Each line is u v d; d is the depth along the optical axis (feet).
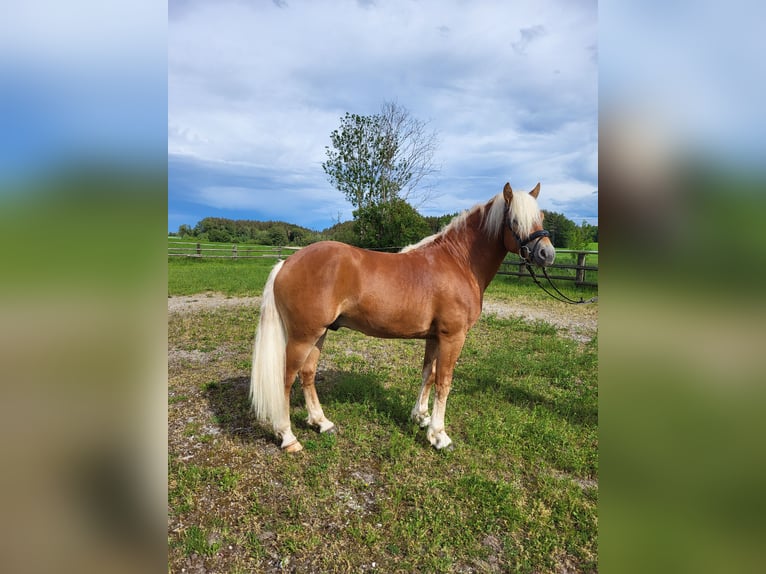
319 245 9.05
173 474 8.47
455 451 9.57
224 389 12.75
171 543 6.80
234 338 18.51
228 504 7.72
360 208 57.11
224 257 56.49
